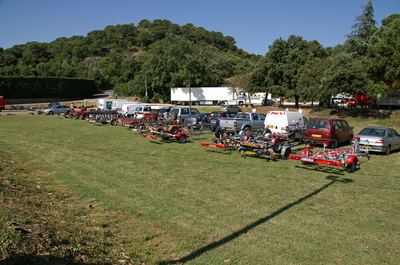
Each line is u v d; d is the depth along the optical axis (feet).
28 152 53.11
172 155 51.72
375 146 54.65
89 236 21.04
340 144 64.95
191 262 18.89
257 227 23.88
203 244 21.18
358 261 19.24
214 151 55.52
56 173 38.91
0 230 17.66
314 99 144.77
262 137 51.01
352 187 34.40
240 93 214.90
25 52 425.28
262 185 34.73
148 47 561.84
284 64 174.91
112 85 364.79
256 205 28.58
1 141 65.82
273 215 26.25
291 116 65.98
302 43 177.17
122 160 47.37
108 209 27.20
